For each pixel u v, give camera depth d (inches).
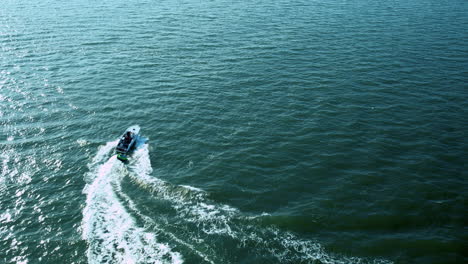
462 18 4436.5
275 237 1544.0
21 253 1473.9
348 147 2129.7
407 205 1718.8
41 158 2010.3
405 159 2032.5
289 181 1871.3
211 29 4023.1
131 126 2292.1
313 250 1487.5
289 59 3267.7
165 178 1886.1
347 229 1592.0
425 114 2445.9
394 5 5073.8
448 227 1608.0
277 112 2474.2
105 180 1866.4
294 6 5007.4
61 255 1464.1
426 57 3304.6
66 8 4773.6
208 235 1544.0
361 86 2802.7
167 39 3720.5
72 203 1720.0
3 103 2524.6
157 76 2957.7
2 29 3912.4
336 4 5113.2
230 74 2992.1
